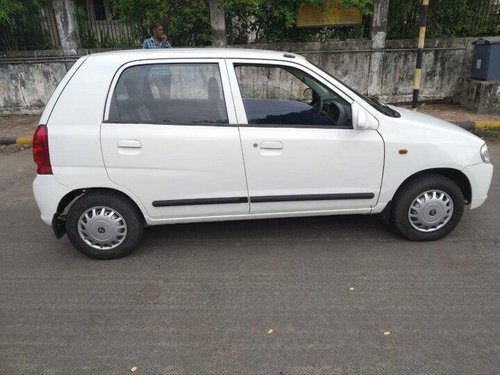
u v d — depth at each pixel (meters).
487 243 3.81
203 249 3.86
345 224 4.26
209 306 3.06
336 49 8.52
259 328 2.82
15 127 8.04
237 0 7.84
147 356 2.61
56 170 3.43
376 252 3.71
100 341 2.74
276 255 3.72
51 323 2.92
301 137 3.50
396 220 3.80
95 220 3.60
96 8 9.30
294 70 3.59
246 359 2.56
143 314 3.00
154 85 3.47
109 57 3.46
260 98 3.58
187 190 3.54
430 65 8.68
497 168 5.74
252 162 3.50
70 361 2.58
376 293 3.15
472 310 2.93
